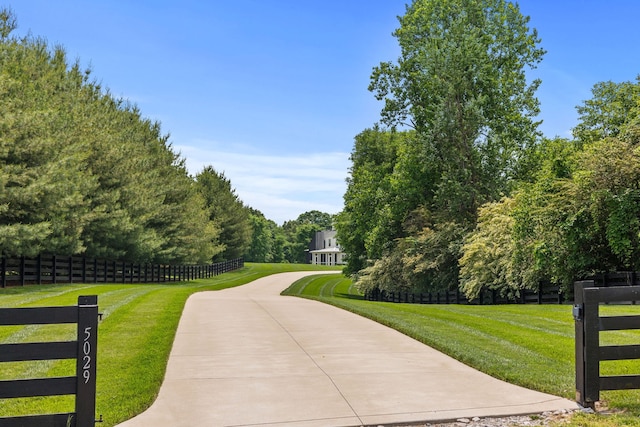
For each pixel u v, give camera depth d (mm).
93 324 5211
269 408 6406
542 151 31625
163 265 42875
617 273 17625
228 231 70875
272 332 11594
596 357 6352
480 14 33281
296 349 9781
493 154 30812
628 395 6855
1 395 4992
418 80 35156
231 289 42625
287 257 141625
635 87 29266
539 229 19812
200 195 56594
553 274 20031
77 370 5152
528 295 23141
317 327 12328
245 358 9000
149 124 44875
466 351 9336
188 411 6293
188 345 10062
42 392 5086
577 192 17859
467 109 29781
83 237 30000
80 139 28594
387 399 6758
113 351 9305
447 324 12773
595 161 17438
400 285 35969
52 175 22734
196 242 47062
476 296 25672
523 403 6566
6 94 23094
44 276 26844
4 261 23000
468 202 30703
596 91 33031
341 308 16531
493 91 31906
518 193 23047
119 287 25141
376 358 9070
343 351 9625
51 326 11656
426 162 32250
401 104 36531
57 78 29719
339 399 6762
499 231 24062
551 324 12883
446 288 31500
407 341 10641
